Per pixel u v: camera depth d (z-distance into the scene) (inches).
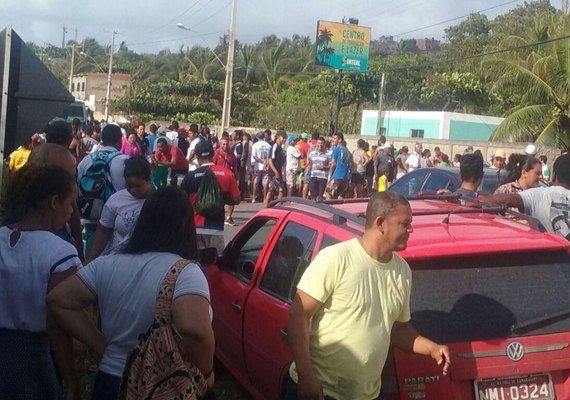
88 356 213.0
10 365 143.3
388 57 2306.8
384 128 1665.8
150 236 134.2
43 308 143.6
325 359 149.3
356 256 148.3
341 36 1619.1
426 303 158.9
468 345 157.2
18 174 150.3
